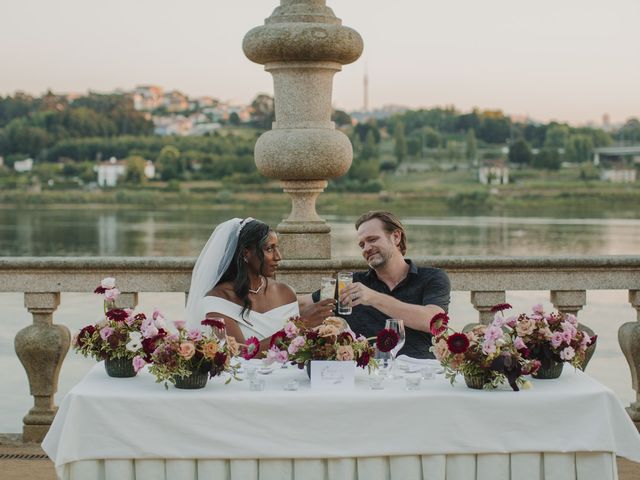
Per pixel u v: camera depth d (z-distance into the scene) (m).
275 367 3.85
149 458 3.33
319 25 4.93
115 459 3.32
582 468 3.38
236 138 98.06
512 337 3.57
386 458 3.36
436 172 100.19
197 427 3.31
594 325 13.16
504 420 3.34
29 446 4.93
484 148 103.62
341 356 3.47
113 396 3.32
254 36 4.97
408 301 4.52
